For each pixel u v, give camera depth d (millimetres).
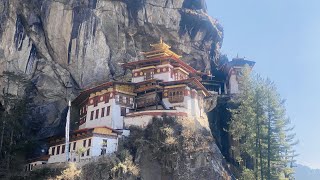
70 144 70062
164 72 82500
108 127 69812
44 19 84625
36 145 75312
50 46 84688
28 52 82188
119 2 89250
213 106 92250
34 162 70375
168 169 65875
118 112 76562
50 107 83938
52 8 84875
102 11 87438
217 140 88125
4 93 76312
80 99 83938
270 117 68875
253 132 69500
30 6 83812
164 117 72875
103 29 87375
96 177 61156
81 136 68562
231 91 103250
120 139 69375
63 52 84750
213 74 108438
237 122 78062
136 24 91312
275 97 69750
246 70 90812
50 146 73562
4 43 78562
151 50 94250
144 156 66875
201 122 76688
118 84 78250
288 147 68188
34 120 81625
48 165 65062
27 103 78562
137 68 85312
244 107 76188
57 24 84625
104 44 86812
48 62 84562
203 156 67625
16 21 80875
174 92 77938
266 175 66375
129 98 79250
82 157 66500
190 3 102312
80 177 60938
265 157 67875
